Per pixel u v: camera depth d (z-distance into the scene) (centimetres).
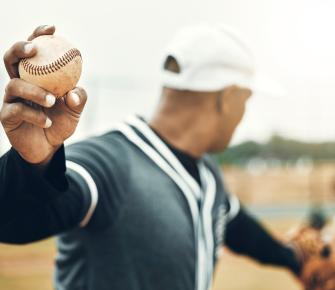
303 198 1780
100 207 182
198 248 210
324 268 294
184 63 217
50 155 139
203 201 219
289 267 292
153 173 201
